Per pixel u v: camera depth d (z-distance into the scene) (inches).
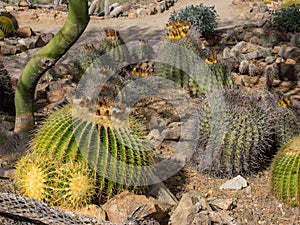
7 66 171.2
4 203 67.1
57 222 67.1
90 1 336.5
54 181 71.4
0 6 287.9
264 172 93.7
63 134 73.8
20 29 205.8
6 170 83.7
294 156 82.3
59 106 122.0
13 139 92.7
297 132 96.3
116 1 319.9
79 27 86.1
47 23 256.1
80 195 71.4
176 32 133.0
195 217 74.4
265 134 90.3
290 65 153.0
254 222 78.7
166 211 77.5
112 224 66.7
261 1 289.4
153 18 262.5
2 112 113.9
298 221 78.7
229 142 87.7
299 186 80.8
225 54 175.6
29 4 289.6
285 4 270.4
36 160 73.4
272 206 82.7
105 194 74.7
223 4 293.9
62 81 138.0
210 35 206.4
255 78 151.3
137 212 70.9
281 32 202.5
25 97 92.2
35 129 92.6
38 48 195.0
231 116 88.0
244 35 200.7
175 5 300.8
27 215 67.4
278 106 98.0
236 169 90.2
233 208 82.3
